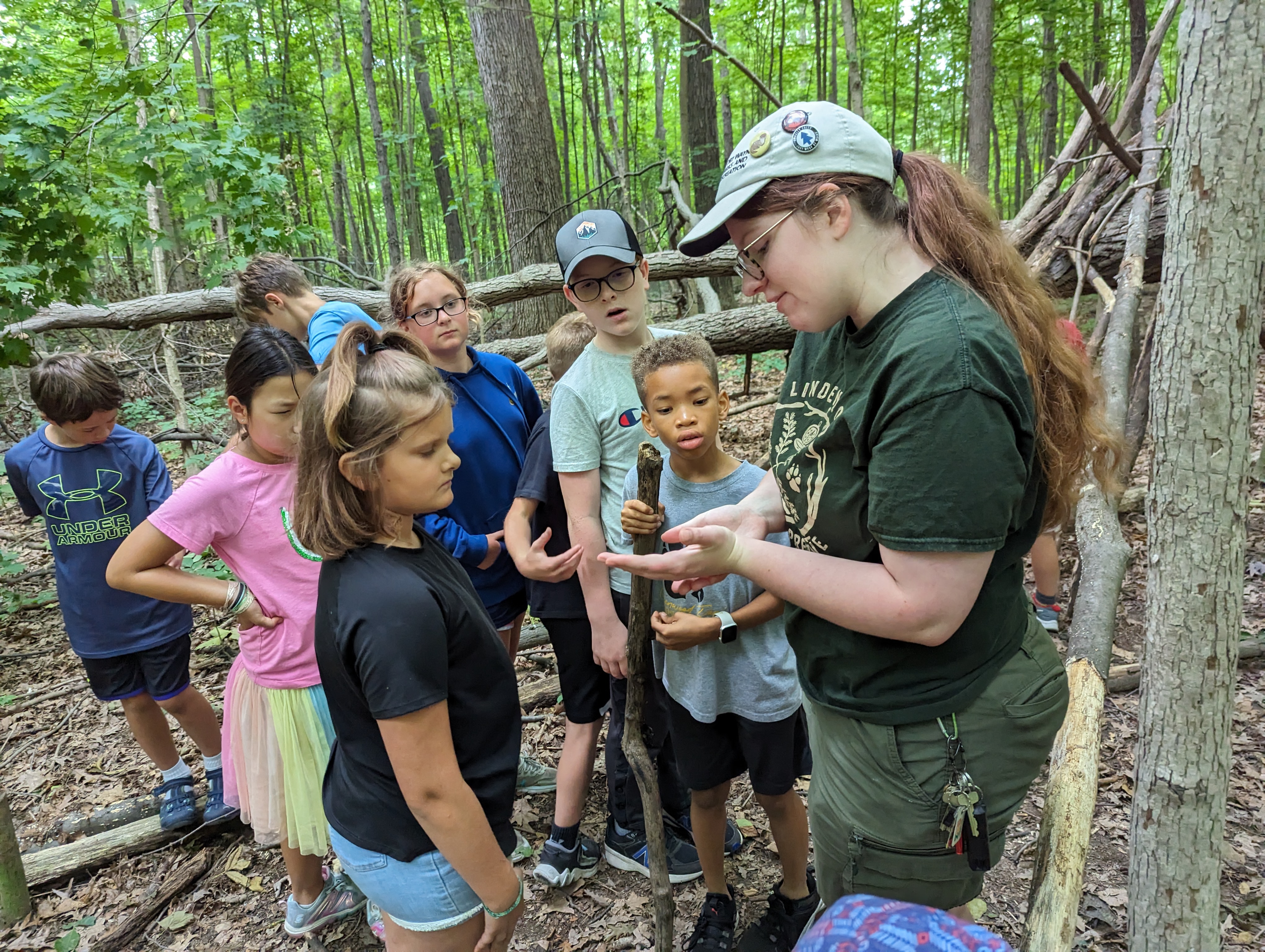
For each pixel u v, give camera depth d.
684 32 10.40
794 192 1.07
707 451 1.90
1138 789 1.43
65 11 6.48
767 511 1.60
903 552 1.06
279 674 2.08
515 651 2.85
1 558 4.89
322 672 1.42
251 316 2.90
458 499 2.57
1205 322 1.19
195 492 2.01
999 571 1.20
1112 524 2.88
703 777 2.02
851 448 1.19
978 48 8.44
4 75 4.53
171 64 5.80
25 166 4.24
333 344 2.48
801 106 1.10
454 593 1.44
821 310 1.13
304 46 15.78
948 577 1.05
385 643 1.29
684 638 1.79
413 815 1.43
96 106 4.98
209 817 2.79
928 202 1.11
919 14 13.09
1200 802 1.33
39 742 3.57
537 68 9.09
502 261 12.98
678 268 5.50
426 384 1.33
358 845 1.47
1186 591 1.28
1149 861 1.41
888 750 1.28
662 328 2.55
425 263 2.52
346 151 20.25
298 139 13.69
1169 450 1.27
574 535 2.21
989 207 1.15
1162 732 1.35
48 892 2.62
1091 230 4.96
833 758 1.40
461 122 16.77
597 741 2.60
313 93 17.19
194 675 3.99
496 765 1.54
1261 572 3.80
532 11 9.90
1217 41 1.11
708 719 1.93
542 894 2.45
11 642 4.62
